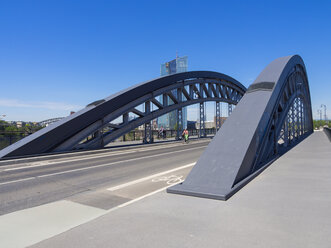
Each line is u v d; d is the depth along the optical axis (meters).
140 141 28.95
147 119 23.12
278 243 2.90
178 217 3.83
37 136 14.16
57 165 11.37
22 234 3.52
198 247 2.85
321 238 3.01
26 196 6.05
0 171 9.89
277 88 10.14
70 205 5.16
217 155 6.23
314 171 7.41
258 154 7.50
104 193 6.24
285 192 5.12
